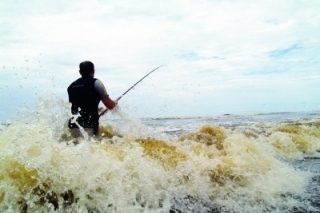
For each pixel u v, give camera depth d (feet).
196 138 19.49
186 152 13.44
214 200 9.70
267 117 56.59
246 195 10.15
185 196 9.92
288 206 9.23
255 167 12.37
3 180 8.03
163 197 9.68
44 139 9.48
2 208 7.69
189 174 11.18
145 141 14.69
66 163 8.96
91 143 11.68
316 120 36.63
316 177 12.60
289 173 12.53
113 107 14.24
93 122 13.76
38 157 8.73
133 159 10.56
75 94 13.80
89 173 9.00
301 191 10.61
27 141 9.22
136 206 8.77
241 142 14.79
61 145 9.70
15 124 10.13
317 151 19.08
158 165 11.19
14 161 8.47
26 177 8.29
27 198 7.98
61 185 8.48
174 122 44.86
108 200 8.68
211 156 13.30
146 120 50.78
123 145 13.03
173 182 10.61
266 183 11.13
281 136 20.61
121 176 9.48
